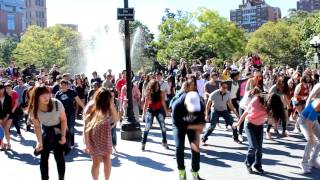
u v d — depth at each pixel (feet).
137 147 36.47
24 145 38.86
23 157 33.81
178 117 24.77
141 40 226.17
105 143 22.35
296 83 48.47
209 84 41.93
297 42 242.37
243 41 249.55
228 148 35.83
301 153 33.65
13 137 43.32
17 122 43.75
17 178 27.55
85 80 61.11
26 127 48.29
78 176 27.58
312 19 211.00
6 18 503.20
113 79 64.69
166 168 29.30
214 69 63.77
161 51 182.80
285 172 27.89
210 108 39.96
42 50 250.98
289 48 244.22
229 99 36.88
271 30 245.86
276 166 29.50
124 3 40.14
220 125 48.55
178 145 24.85
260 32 251.19
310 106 27.12
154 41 217.97
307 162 27.66
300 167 29.12
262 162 30.73
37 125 22.84
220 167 29.37
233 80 43.73
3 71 78.79
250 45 251.60
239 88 44.80
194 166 24.94
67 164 30.91
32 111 22.74
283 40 243.60
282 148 35.68
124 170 28.86
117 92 51.80
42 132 23.30
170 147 36.37
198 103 24.36
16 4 514.68
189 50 154.92
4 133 36.94
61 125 23.21
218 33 232.12
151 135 42.57
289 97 42.09
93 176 22.90
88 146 22.47
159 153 34.06
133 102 44.62
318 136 27.45
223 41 232.32
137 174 27.81
